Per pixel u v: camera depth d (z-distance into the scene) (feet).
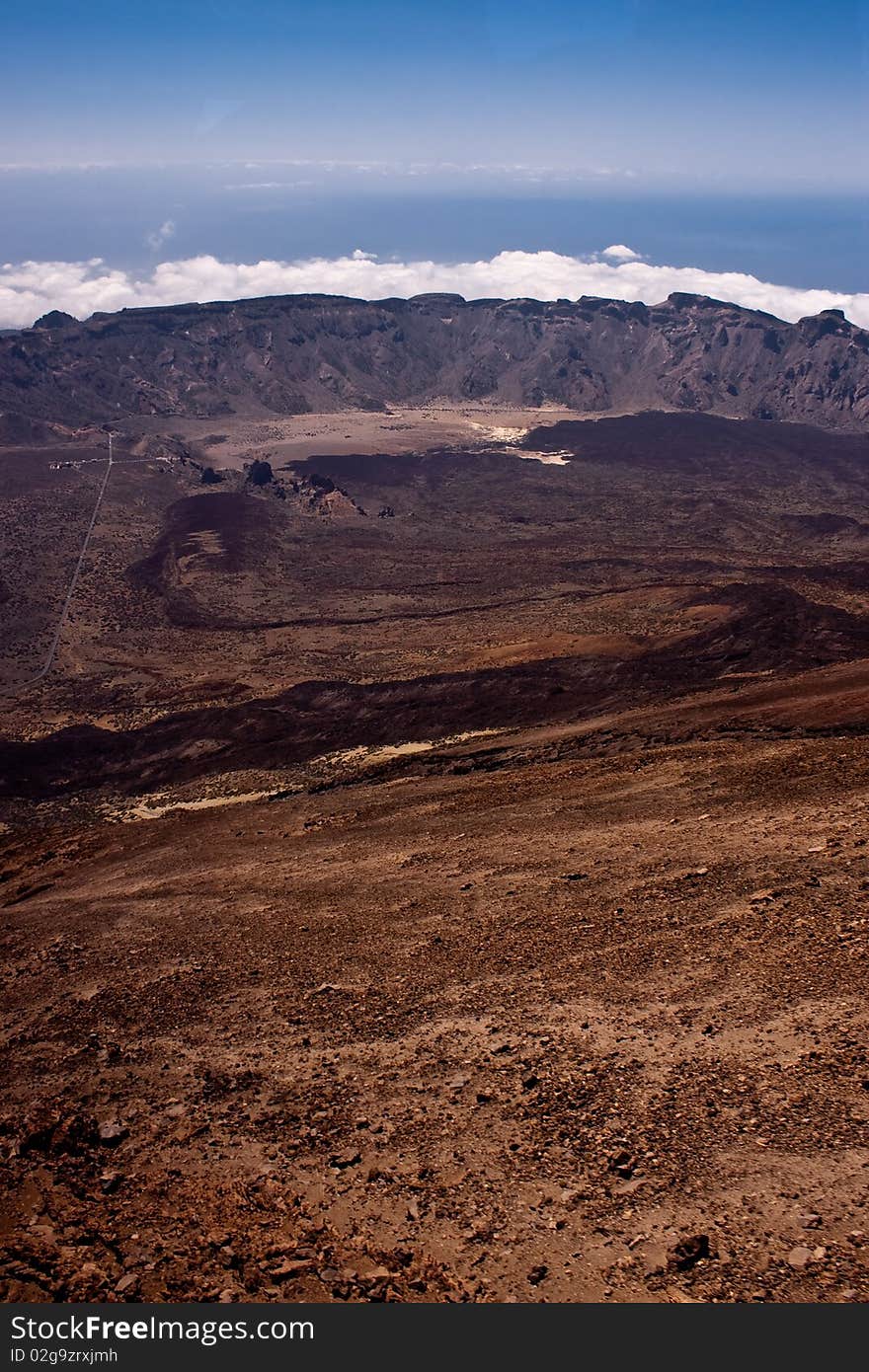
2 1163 52.31
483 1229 42.09
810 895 68.90
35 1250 41.81
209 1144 53.31
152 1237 43.62
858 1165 41.42
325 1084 58.18
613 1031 57.11
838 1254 37.11
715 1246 38.68
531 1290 37.96
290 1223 44.24
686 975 62.34
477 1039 59.93
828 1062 48.96
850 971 57.16
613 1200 42.50
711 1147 44.68
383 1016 66.44
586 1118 48.93
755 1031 53.47
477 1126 50.24
